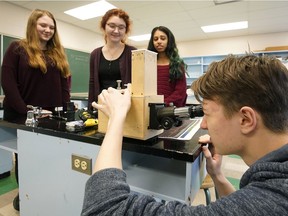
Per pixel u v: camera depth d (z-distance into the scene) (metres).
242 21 4.88
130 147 0.77
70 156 0.92
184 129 1.00
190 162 0.68
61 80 1.81
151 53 0.78
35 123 1.12
